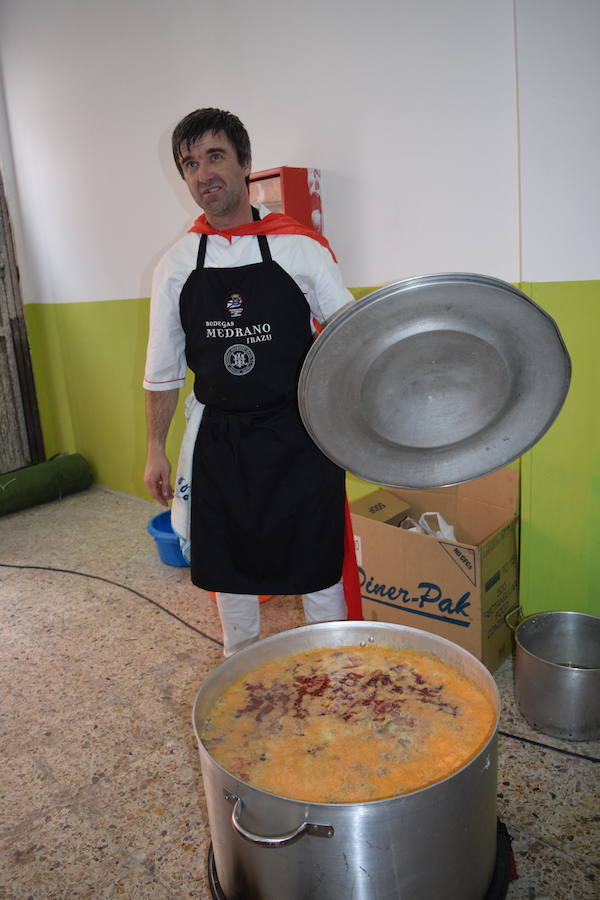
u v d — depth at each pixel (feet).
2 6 12.25
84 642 8.12
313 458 5.57
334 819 3.28
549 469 6.72
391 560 6.95
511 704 6.43
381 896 3.49
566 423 6.51
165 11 9.48
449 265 7.33
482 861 3.88
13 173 13.35
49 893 4.83
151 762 6.02
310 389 3.95
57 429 14.44
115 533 11.45
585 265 6.07
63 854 5.14
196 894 4.72
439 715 4.20
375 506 7.66
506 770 5.63
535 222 6.23
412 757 3.87
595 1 5.50
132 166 10.82
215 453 5.66
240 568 5.90
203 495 5.82
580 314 6.20
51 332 13.71
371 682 4.56
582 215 5.98
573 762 5.67
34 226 13.26
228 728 4.19
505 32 6.29
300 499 5.58
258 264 5.24
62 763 6.09
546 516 6.85
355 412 4.22
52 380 14.11
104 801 5.61
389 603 7.13
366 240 8.01
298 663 4.83
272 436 5.49
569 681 5.74
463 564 6.43
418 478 4.65
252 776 3.79
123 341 12.05
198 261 5.37
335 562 5.84
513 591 7.13
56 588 9.60
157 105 10.08
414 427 4.38
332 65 7.76
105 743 6.31
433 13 6.77
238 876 3.82
